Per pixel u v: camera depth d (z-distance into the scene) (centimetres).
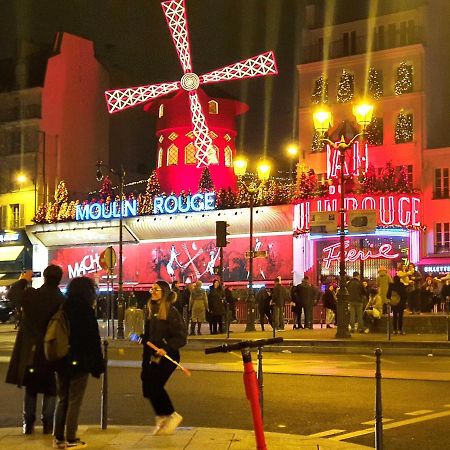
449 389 1295
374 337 2253
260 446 606
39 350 895
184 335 913
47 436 895
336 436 925
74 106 5491
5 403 1234
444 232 3966
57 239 4969
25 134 5309
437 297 3091
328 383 1370
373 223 2297
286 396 1221
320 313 3378
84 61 5581
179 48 4656
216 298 2630
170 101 4706
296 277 4009
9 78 5472
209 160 4562
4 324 4144
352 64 4297
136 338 942
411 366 1656
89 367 827
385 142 4162
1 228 5347
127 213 4591
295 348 2109
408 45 4141
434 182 4034
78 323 828
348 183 3675
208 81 4619
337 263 3881
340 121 4278
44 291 909
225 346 654
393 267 3769
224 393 1277
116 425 989
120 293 2788
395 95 4150
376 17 4259
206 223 4350
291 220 4053
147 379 901
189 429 925
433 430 953
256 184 4584
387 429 959
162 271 4578
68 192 5222
